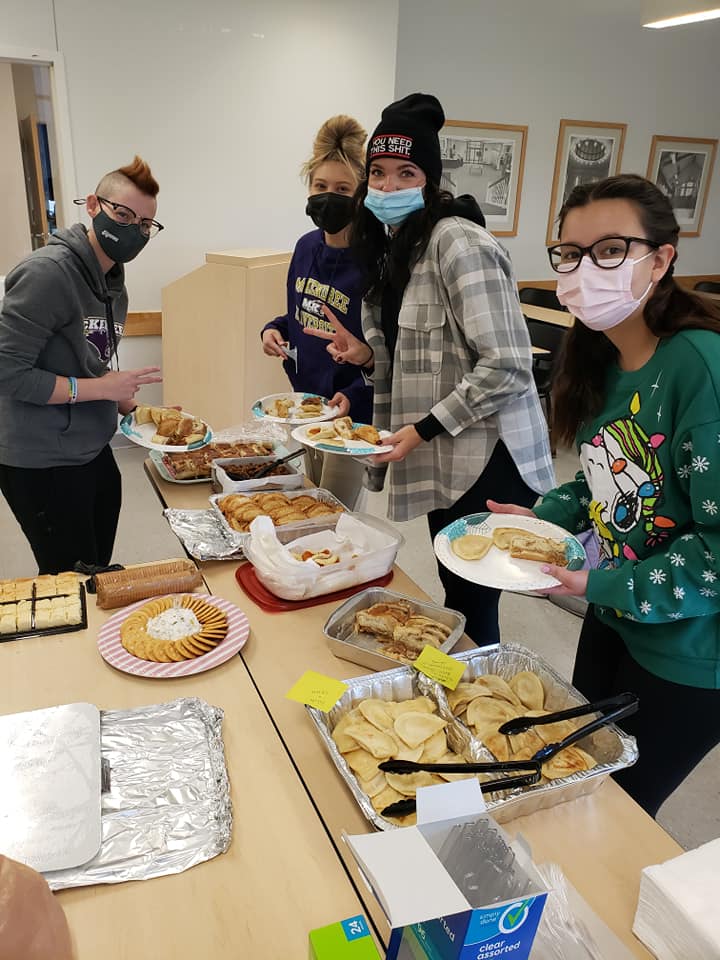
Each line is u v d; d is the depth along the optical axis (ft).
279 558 4.68
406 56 16.75
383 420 6.82
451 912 2.00
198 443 6.57
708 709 3.84
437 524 6.57
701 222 22.56
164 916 2.60
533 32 17.90
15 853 2.73
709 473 3.31
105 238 6.04
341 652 4.17
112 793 3.07
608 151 20.18
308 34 13.74
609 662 4.59
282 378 13.17
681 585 3.45
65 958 2.27
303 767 3.34
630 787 4.21
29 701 3.69
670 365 3.54
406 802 2.97
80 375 6.39
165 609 4.49
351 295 7.42
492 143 18.52
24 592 4.58
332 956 2.32
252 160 14.17
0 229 12.97
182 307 13.33
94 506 7.54
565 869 2.89
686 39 19.88
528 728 3.48
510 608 9.70
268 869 2.81
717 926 2.36
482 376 5.34
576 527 4.95
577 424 4.32
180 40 12.82
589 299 3.64
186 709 3.57
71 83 12.29
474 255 5.28
